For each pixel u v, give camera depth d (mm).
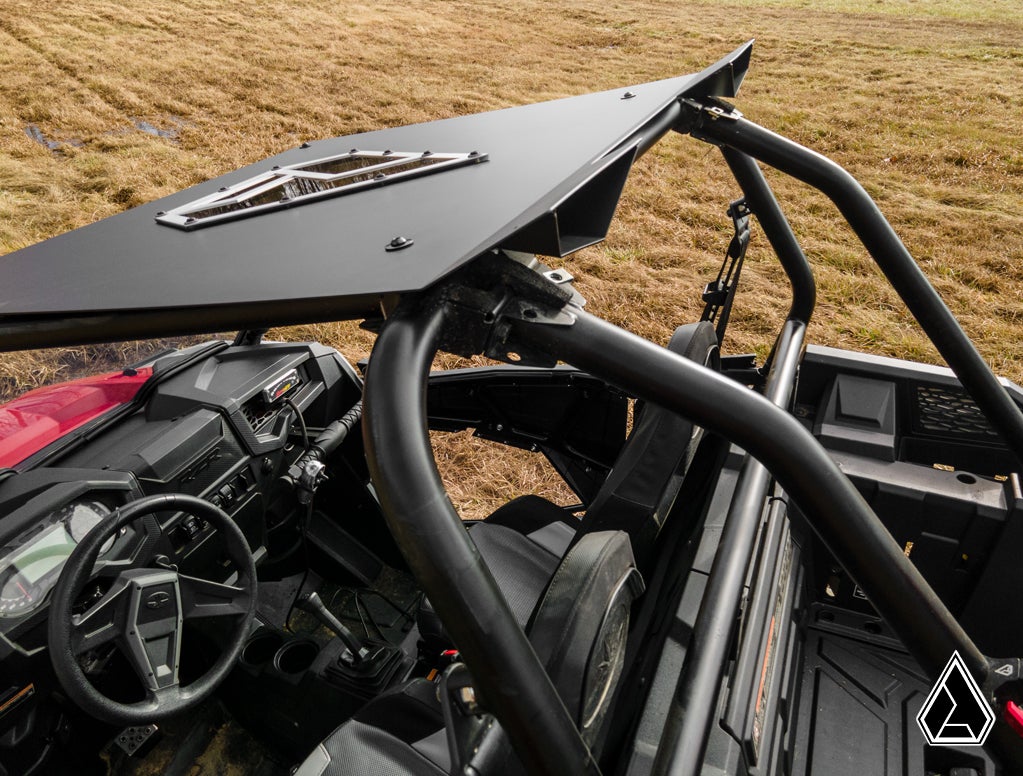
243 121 11141
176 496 1717
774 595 1396
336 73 14227
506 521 2186
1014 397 1949
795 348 1825
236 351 2547
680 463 1419
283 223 1139
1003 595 1882
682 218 7520
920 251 6793
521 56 16406
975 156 9719
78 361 2350
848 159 9781
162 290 958
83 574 1589
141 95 12188
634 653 1366
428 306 812
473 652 693
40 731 1911
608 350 817
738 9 23156
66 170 8617
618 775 1120
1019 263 6562
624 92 1534
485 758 950
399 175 1235
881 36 18672
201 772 2188
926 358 4922
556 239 781
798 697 1792
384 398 743
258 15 18844
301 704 2223
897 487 1893
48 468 1955
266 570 2689
